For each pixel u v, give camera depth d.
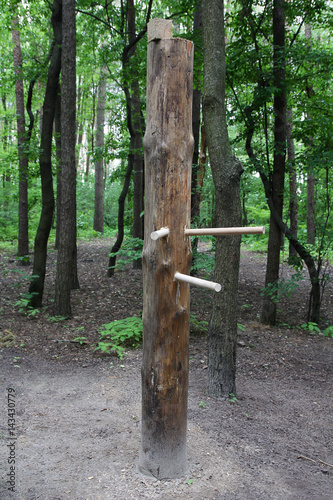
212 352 4.14
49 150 7.21
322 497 2.61
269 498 2.56
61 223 6.67
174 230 2.45
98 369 4.80
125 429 3.41
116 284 9.24
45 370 4.72
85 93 21.86
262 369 5.01
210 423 3.56
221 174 4.04
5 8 10.01
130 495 2.50
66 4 6.47
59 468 2.80
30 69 8.73
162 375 2.56
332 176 7.89
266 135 6.60
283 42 6.54
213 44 4.02
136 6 9.73
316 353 5.70
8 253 12.98
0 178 20.03
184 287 2.52
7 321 6.41
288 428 3.57
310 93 7.40
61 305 6.71
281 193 6.68
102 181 19.25
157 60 2.42
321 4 6.56
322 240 6.95
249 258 14.06
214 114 4.08
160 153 2.42
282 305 8.30
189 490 2.57
